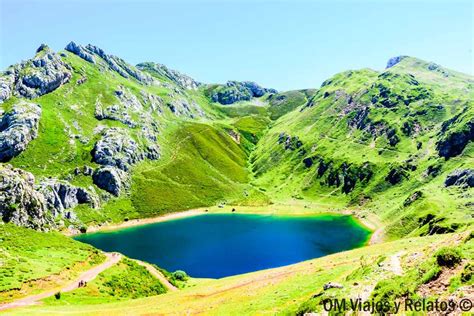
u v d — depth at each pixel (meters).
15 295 71.31
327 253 151.25
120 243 178.88
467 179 177.12
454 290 27.48
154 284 98.06
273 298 53.66
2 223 106.69
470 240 36.72
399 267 42.12
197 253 156.50
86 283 82.94
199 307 59.84
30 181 135.62
